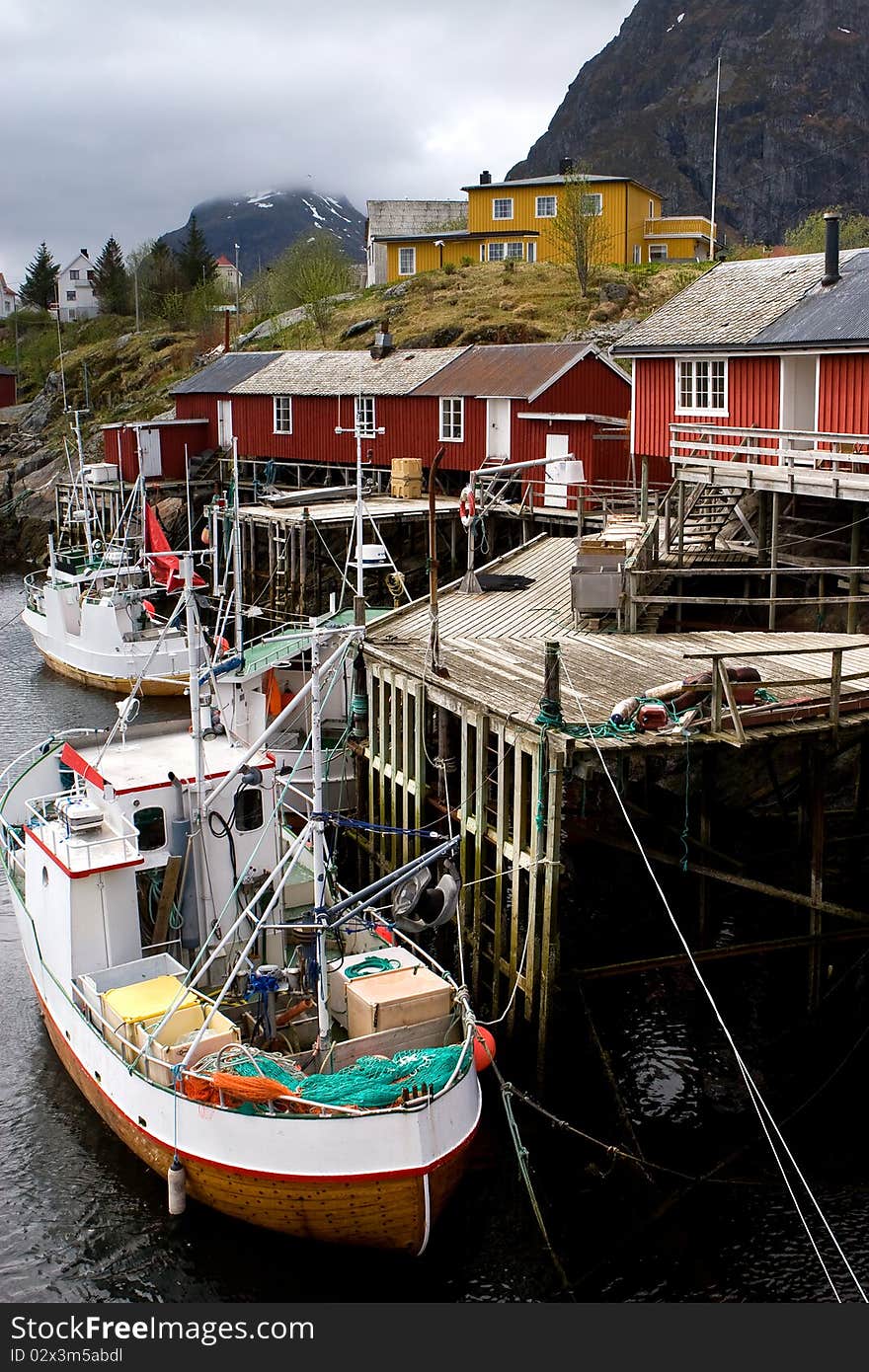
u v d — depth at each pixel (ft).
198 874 56.18
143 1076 47.85
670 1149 52.37
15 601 167.94
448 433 136.05
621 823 68.33
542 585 89.40
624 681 64.13
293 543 120.26
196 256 337.11
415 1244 44.78
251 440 163.02
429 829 67.67
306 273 255.29
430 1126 43.32
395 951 54.13
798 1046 59.00
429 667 66.64
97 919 53.98
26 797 68.49
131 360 258.57
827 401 84.23
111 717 111.65
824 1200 49.47
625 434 120.37
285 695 87.10
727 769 73.26
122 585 126.52
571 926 66.74
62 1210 48.91
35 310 364.79
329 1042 47.83
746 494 92.07
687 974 63.93
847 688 60.23
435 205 282.56
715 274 105.40
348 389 147.33
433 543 65.82
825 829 64.49
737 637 74.84
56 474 209.97
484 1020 59.21
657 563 84.38
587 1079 56.44
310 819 47.34
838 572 75.31
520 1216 48.39
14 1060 59.57
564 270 220.43
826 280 91.30
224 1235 47.47
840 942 59.98
